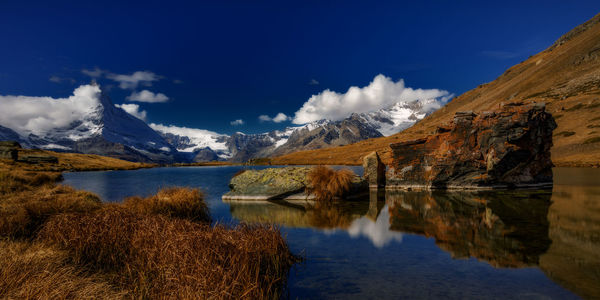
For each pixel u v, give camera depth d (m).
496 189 17.03
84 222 6.88
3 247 5.41
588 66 120.06
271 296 4.27
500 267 5.24
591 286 4.37
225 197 15.52
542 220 8.88
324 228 8.55
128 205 10.13
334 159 110.25
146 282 4.50
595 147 60.50
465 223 8.78
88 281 4.23
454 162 17.42
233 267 4.48
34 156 57.22
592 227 7.94
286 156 135.62
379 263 5.60
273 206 12.86
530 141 16.58
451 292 4.29
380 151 98.44
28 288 3.48
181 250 5.04
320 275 5.06
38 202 8.62
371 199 14.50
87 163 78.88
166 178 34.25
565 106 94.25
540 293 4.20
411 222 9.13
